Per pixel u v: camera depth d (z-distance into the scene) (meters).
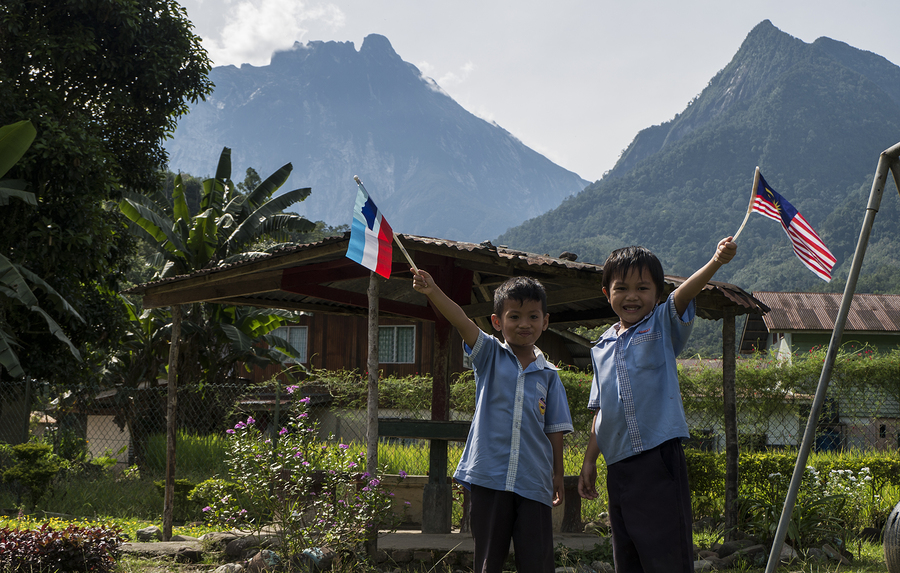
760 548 5.91
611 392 3.16
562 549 5.69
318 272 6.86
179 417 15.39
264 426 13.53
